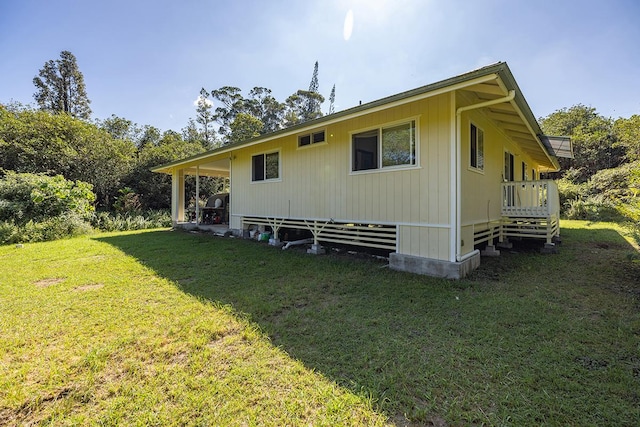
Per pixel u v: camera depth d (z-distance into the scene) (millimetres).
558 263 5430
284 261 5660
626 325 2863
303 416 1739
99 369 2197
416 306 3398
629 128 17453
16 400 1881
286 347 2516
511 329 2822
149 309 3305
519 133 7457
